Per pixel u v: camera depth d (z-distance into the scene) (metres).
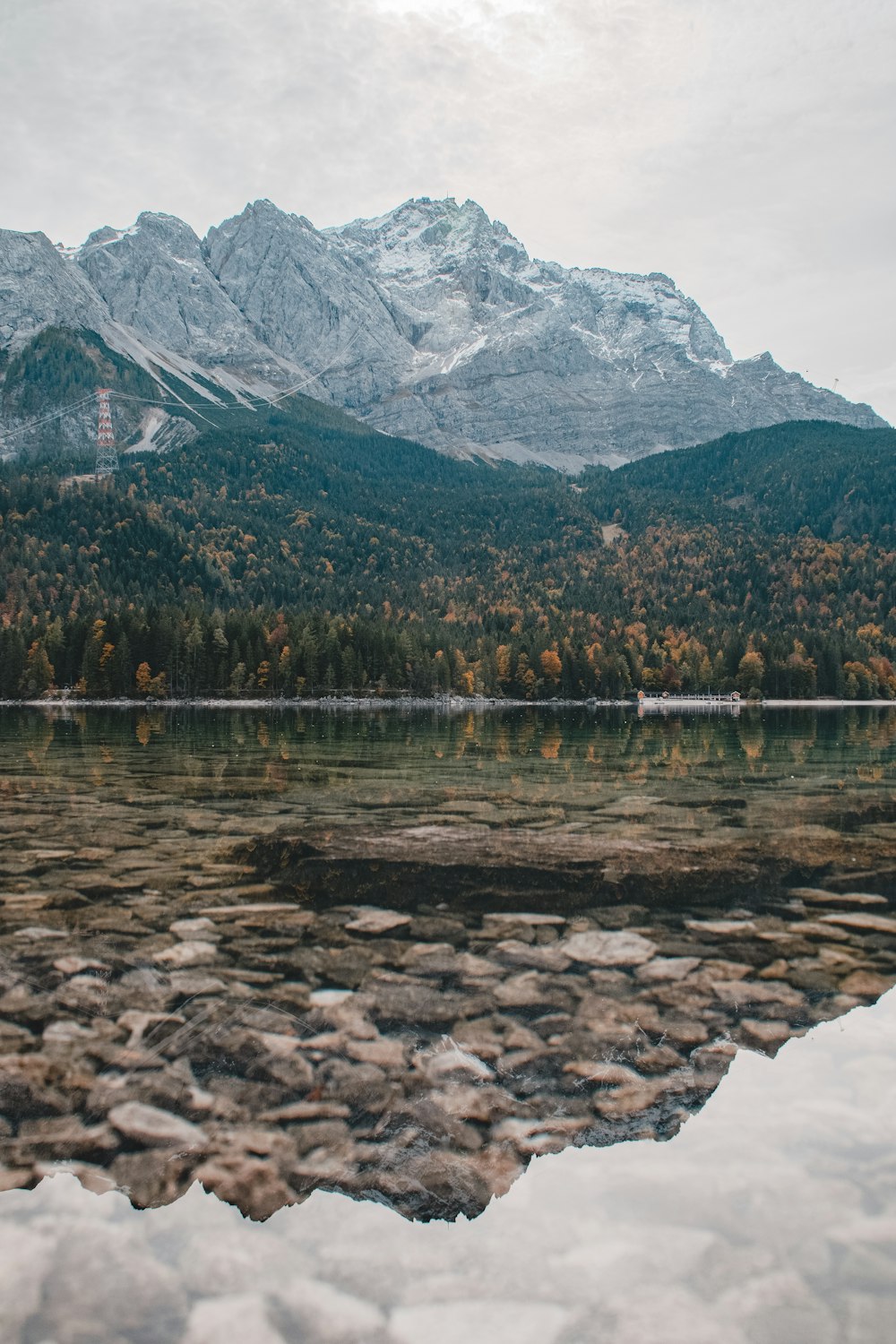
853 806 18.27
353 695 136.25
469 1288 3.90
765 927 9.33
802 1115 5.40
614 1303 3.81
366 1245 4.23
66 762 28.88
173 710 104.00
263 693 131.88
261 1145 5.07
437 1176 4.79
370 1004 7.12
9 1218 4.37
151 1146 5.02
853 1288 3.89
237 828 14.92
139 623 126.94
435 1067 6.02
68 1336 3.57
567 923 9.44
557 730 59.09
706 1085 5.81
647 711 115.19
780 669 161.50
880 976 7.88
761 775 25.62
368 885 10.95
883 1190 4.62
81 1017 6.77
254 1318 3.70
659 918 9.66
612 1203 4.55
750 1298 3.83
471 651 168.12
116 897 10.28
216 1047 6.29
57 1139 5.07
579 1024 6.77
